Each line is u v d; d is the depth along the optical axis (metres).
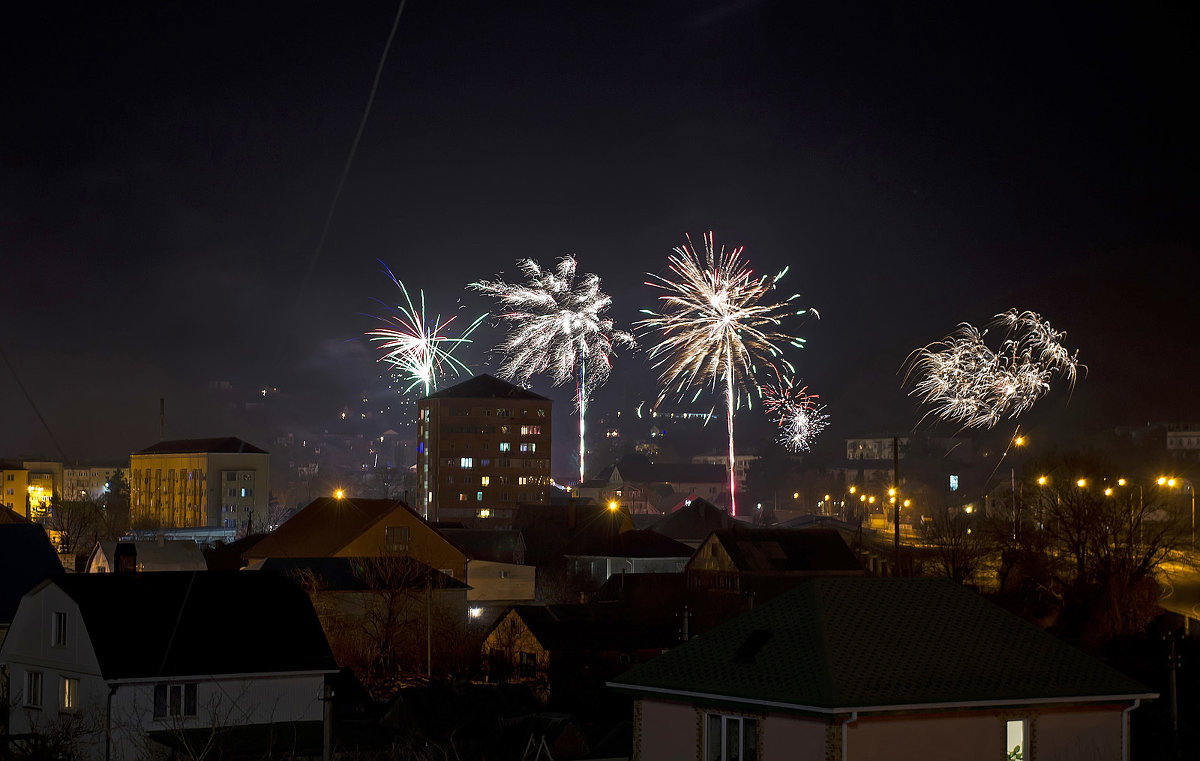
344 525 96.06
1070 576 83.50
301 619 45.22
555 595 102.12
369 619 70.06
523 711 51.50
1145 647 70.31
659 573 98.25
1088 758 28.64
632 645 68.56
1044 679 28.83
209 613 44.12
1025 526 86.19
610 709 58.78
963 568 89.62
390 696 60.12
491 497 187.50
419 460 193.12
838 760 26.58
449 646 71.62
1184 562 101.19
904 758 27.12
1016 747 28.28
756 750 28.11
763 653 29.67
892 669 28.39
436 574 79.00
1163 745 36.81
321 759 39.28
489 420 188.62
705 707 29.20
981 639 30.30
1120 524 82.56
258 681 42.28
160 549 91.75
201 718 41.25
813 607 30.94
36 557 60.94
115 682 40.03
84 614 42.47
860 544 107.69
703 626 76.56
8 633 46.00
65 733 35.56
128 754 39.75
